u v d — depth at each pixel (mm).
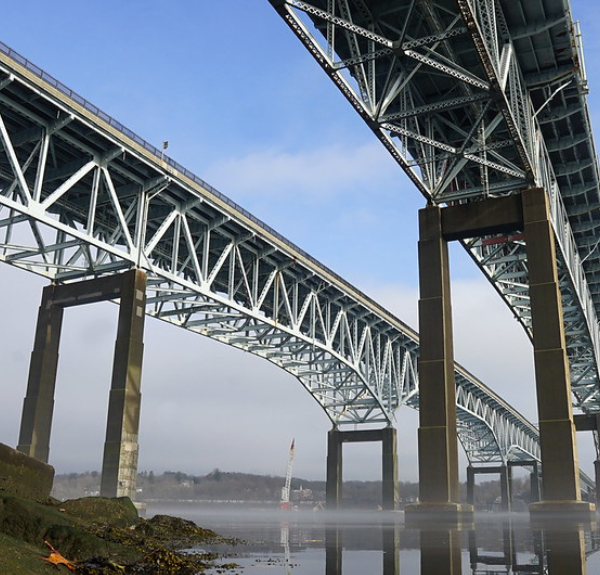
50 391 41219
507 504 127812
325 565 9812
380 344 77125
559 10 30984
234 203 46688
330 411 82875
